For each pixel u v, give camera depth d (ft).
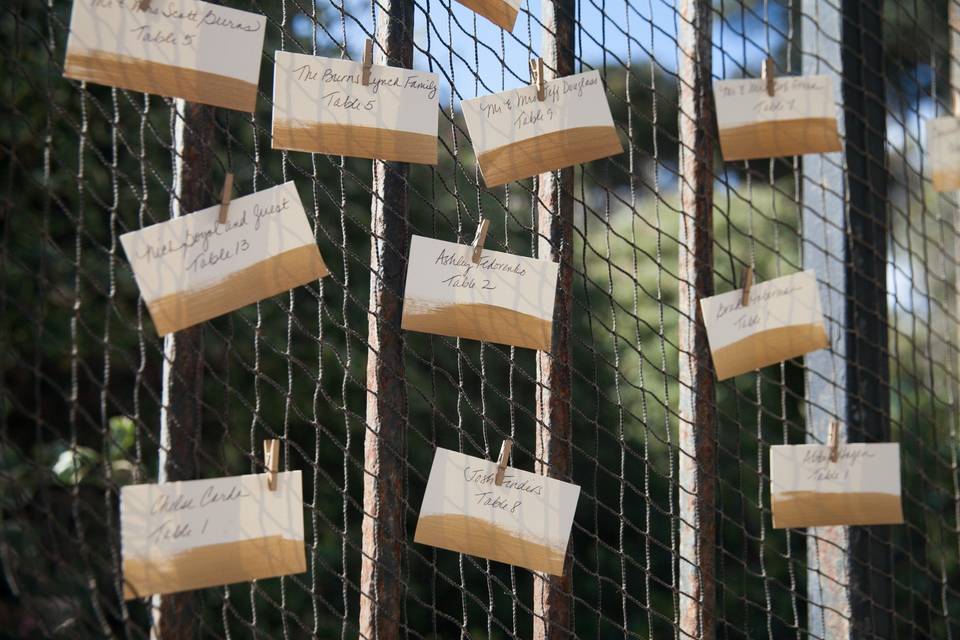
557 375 3.94
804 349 4.38
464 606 3.74
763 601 11.21
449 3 3.88
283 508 3.41
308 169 8.34
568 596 3.91
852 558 4.60
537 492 3.79
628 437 11.26
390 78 3.66
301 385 8.91
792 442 12.01
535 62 3.96
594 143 3.95
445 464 3.74
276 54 3.56
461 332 3.74
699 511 4.23
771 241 12.71
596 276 12.79
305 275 3.50
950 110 5.61
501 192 10.01
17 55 3.27
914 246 12.25
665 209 13.82
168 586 3.24
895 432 11.53
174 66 3.34
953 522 11.51
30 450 8.56
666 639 11.00
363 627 3.67
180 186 3.43
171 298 3.31
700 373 4.29
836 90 4.83
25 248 7.84
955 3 5.41
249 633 8.96
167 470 3.34
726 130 4.37
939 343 12.34
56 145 7.52
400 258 3.78
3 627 6.85
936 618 11.27
